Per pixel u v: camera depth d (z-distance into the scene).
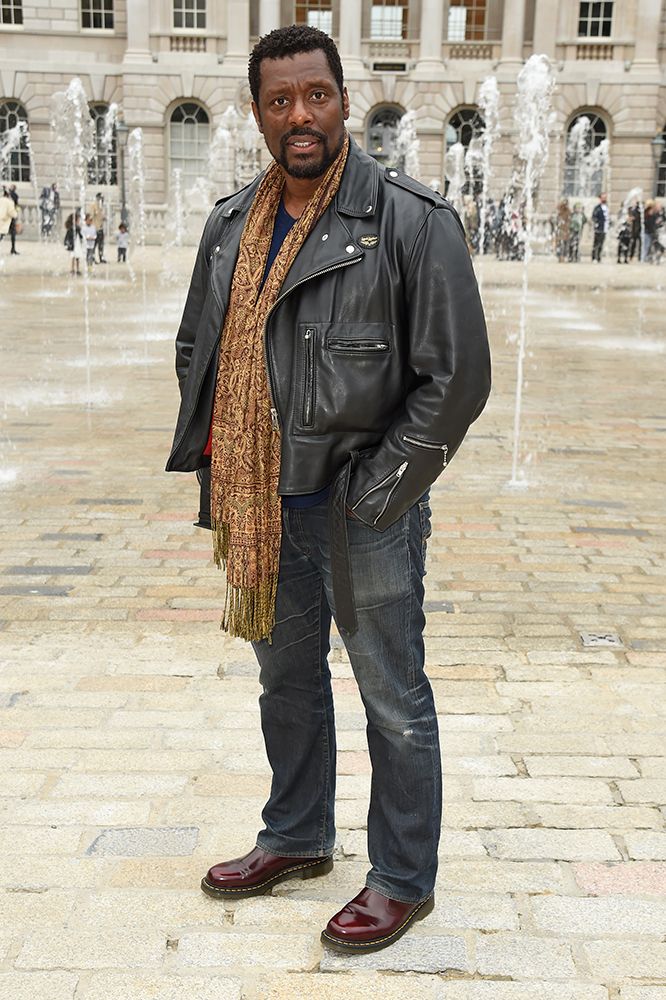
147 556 5.36
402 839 2.52
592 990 2.36
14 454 7.45
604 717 3.67
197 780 3.24
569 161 37.66
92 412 8.95
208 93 36.91
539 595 4.88
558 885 2.74
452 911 2.63
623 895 2.71
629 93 36.91
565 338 14.42
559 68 36.97
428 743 2.50
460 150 37.31
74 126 37.34
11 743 3.45
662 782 3.25
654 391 10.34
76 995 2.34
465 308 2.24
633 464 7.39
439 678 3.96
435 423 2.24
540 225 35.31
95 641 4.28
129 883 2.74
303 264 2.29
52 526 5.83
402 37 38.56
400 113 37.97
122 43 37.50
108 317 16.12
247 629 2.47
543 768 3.32
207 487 2.65
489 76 37.03
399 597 2.42
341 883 2.77
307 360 2.30
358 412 2.29
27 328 14.63
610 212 37.53
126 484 6.70
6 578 5.00
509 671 4.04
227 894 2.68
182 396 2.69
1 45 37.12
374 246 2.27
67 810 3.07
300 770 2.72
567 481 6.92
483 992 2.36
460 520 6.04
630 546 5.62
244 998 2.33
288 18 38.59
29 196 37.44
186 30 36.78
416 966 2.44
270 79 2.27
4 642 4.26
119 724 3.58
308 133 2.27
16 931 2.55
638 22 36.81
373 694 2.47
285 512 2.47
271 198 2.43
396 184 2.33
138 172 37.38
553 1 36.75
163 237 36.09
